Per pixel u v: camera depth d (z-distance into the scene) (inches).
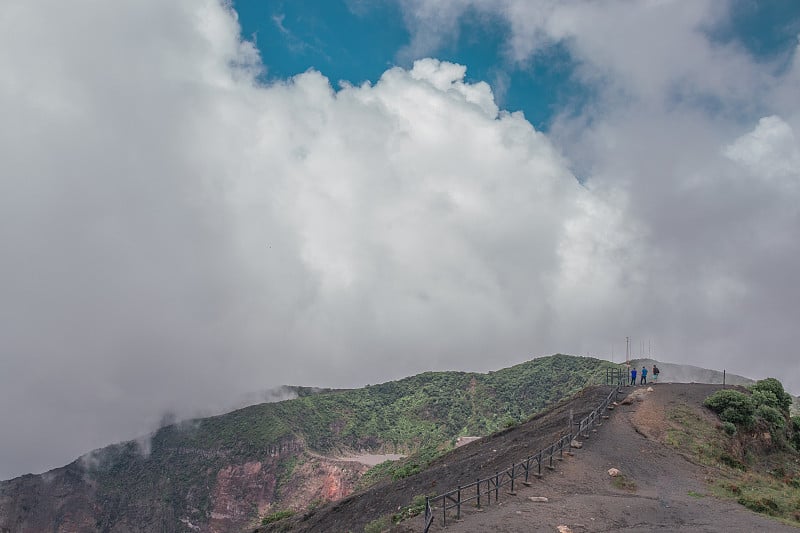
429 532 860.0
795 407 2461.9
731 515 962.1
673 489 1120.8
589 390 2176.4
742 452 1509.6
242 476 7445.9
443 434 7194.9
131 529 7480.3
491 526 865.5
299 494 6796.3
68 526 7691.9
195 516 7357.3
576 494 1057.5
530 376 7450.8
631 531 866.1
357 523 1595.7
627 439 1437.0
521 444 1624.0
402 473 2094.0
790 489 1239.5
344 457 7455.7
